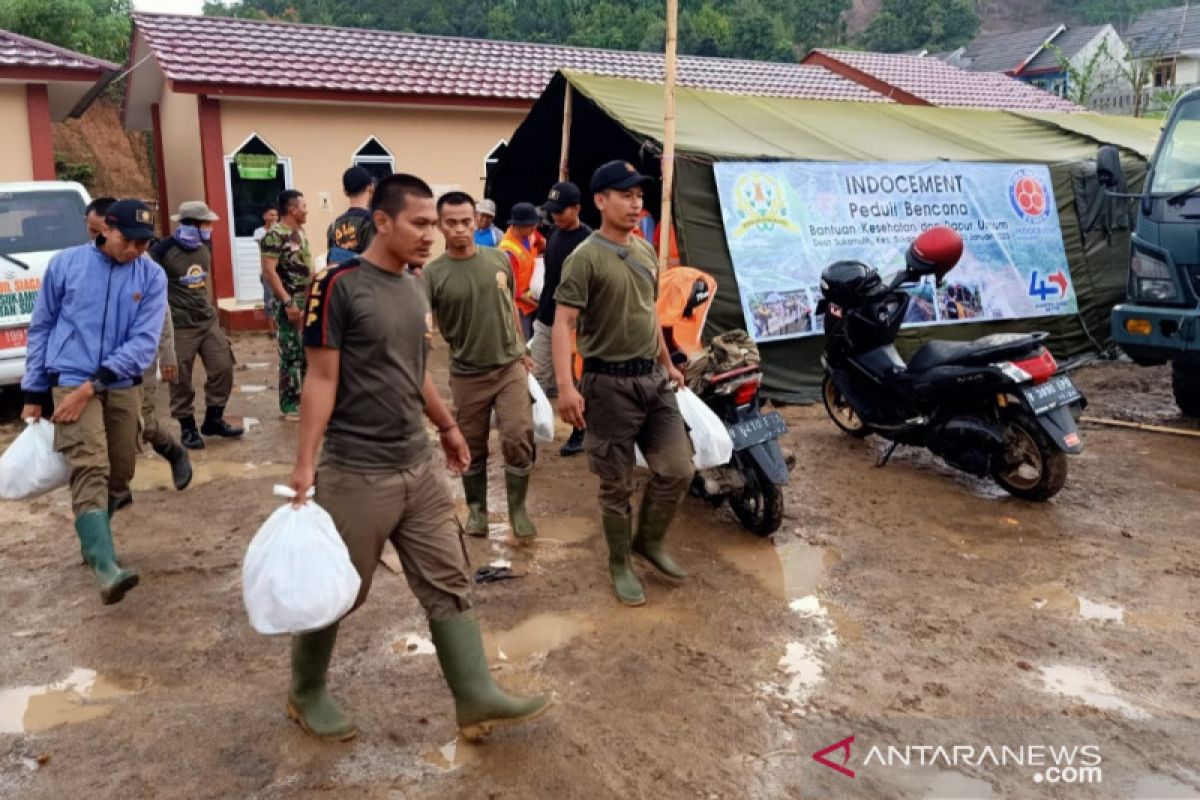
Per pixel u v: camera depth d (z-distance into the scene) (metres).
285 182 13.29
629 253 4.11
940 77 21.95
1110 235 10.05
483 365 4.84
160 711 3.42
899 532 5.23
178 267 6.62
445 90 13.64
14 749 3.19
